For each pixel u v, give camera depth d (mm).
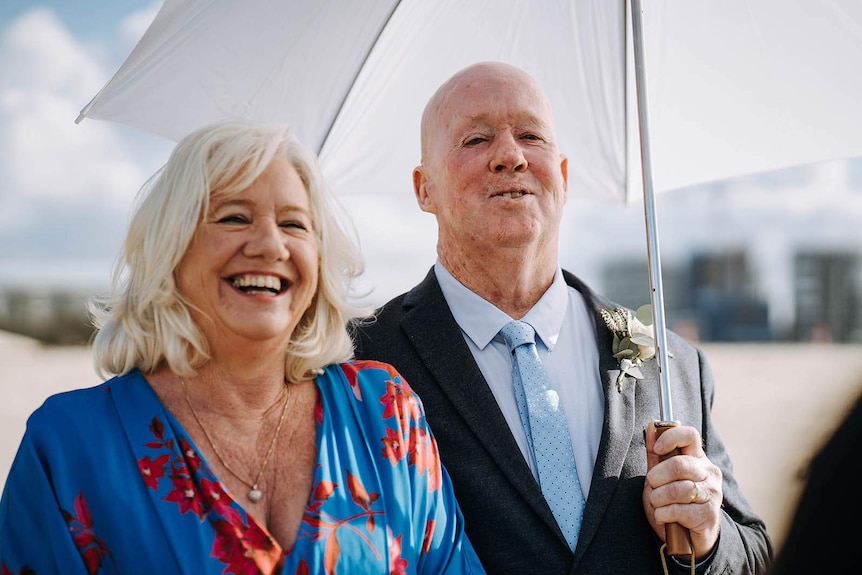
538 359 2242
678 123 2602
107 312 1853
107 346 1795
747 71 2449
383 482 1803
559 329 2332
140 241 1744
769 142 2537
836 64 2359
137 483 1603
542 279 2334
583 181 2740
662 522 1951
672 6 2432
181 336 1719
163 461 1627
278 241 1727
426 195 2490
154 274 1703
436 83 2553
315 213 1851
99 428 1646
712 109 2543
